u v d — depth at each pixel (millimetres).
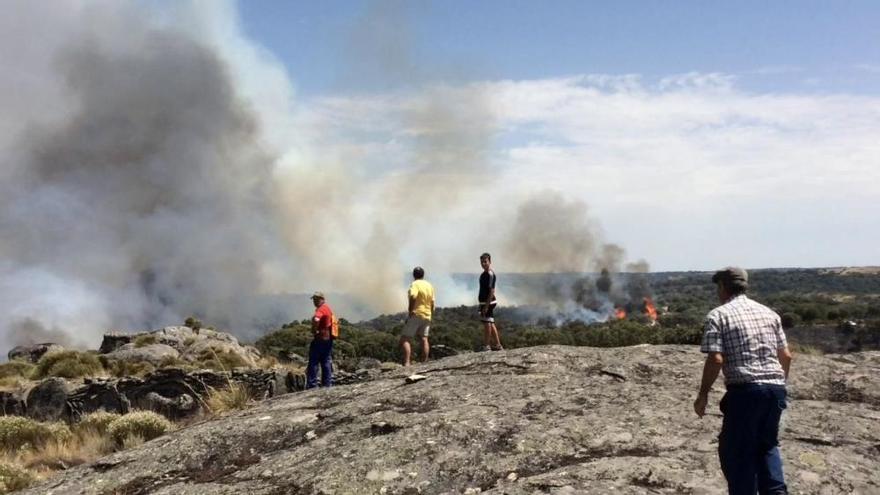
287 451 7672
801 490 5520
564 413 7715
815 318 72875
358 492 6176
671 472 5820
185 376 22766
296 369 26750
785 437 6715
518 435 7027
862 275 198375
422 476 6363
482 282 13586
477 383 9266
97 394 22641
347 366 26078
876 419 7246
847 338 60094
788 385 8602
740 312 4840
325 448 7465
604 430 6984
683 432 6863
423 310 13180
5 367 28219
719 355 4742
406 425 7629
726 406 4824
